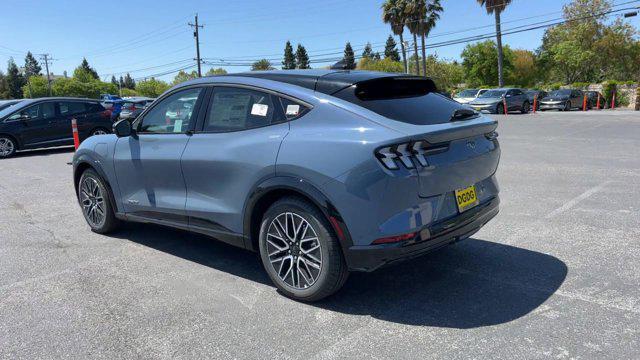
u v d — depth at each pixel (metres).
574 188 6.98
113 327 3.31
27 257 4.75
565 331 3.06
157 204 4.53
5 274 4.32
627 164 8.76
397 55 96.88
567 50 52.41
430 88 4.12
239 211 3.82
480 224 3.71
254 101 3.85
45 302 3.72
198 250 4.88
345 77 3.64
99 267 4.45
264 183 3.57
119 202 5.06
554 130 15.26
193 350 3.00
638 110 28.14
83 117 14.59
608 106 34.53
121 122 4.66
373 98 3.50
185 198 4.28
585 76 55.69
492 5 39.09
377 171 3.05
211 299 3.72
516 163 9.27
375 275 4.09
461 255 4.48
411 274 4.09
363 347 2.97
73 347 3.07
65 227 5.84
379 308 3.49
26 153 14.37
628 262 4.16
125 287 3.98
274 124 3.66
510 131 15.40
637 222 5.28
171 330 3.26
